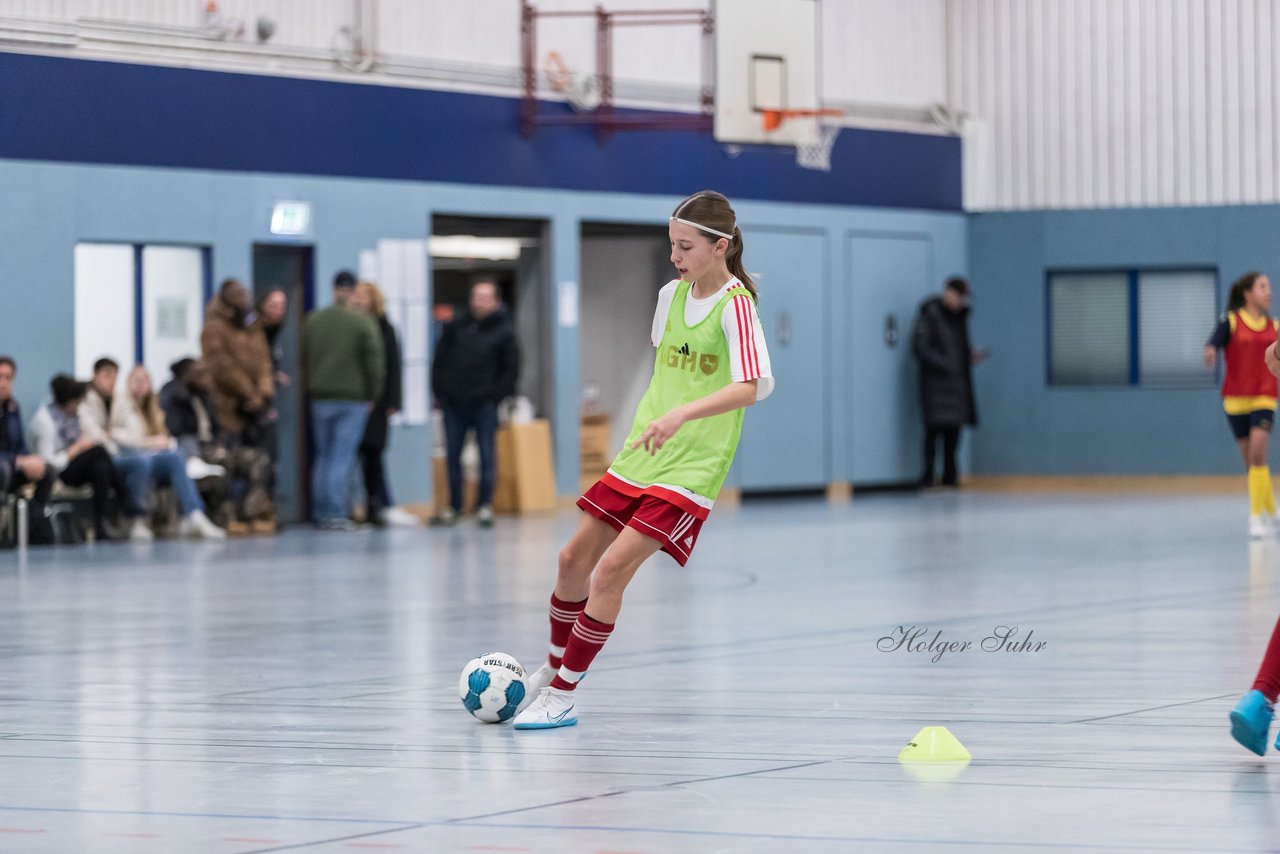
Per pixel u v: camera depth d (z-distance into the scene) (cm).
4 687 1542
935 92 4925
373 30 3884
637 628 1945
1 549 3111
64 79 3447
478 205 4019
